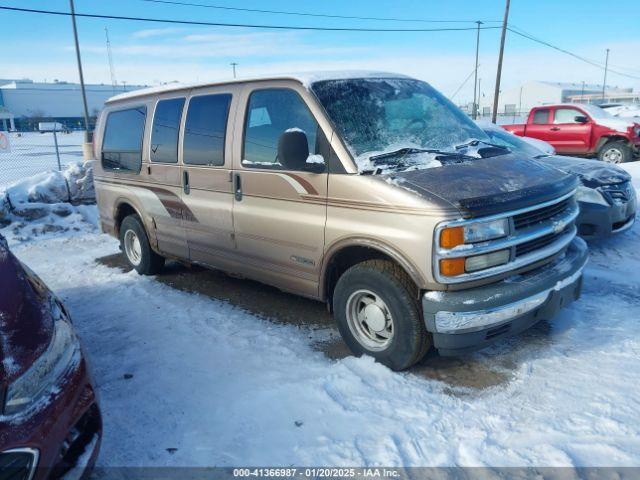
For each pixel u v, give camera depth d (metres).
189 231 5.22
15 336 2.44
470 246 3.24
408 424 3.13
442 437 3.01
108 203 6.46
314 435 3.07
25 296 2.71
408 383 3.57
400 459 2.84
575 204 4.14
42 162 19.67
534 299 3.47
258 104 4.36
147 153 5.58
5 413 2.19
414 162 3.75
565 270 3.69
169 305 5.27
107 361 4.11
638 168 10.79
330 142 3.79
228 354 4.12
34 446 2.21
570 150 14.26
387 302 3.59
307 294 4.24
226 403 3.43
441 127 4.36
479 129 4.71
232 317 4.87
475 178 3.57
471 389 3.47
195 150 4.93
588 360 3.75
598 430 3.00
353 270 3.76
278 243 4.25
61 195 9.44
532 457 2.82
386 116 4.11
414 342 3.53
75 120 77.81
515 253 3.46
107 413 3.38
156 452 2.99
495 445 2.92
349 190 3.64
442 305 3.29
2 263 2.91
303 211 3.98
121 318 5.01
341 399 3.41
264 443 3.02
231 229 4.66
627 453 2.82
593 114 13.98
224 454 2.95
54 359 2.49
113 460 2.93
